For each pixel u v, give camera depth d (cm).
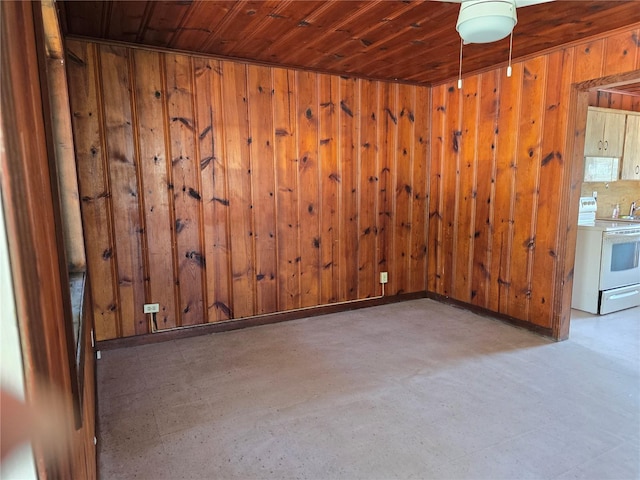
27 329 45
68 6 247
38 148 66
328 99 408
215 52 342
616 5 252
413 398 262
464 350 337
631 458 204
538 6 252
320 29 288
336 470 197
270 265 399
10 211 43
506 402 256
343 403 256
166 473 194
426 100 466
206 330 375
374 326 397
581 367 304
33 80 66
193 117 349
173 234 353
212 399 261
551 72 345
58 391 65
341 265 439
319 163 412
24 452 44
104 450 210
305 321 412
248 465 200
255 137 377
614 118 489
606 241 424
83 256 246
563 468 197
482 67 395
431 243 486
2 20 44
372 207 450
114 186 328
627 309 451
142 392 269
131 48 321
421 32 295
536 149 363
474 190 427
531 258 374
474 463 200
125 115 326
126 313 344
